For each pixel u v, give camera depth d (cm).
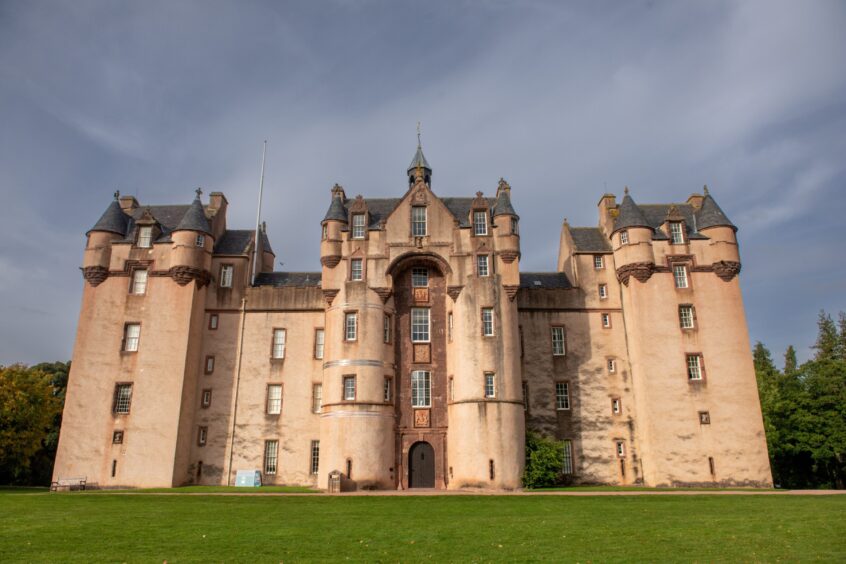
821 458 6100
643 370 4616
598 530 2264
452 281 4525
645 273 4772
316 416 4838
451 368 4459
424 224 4681
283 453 4756
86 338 4719
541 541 2050
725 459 4422
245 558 1800
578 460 4706
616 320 5000
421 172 5100
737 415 4509
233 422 4812
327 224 4703
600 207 5484
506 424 4194
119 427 4534
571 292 5069
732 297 4759
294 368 4934
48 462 6694
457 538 2119
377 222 4825
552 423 4781
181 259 4812
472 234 4622
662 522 2444
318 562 1750
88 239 4953
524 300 5044
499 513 2789
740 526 2305
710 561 1725
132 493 3866
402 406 4472
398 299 4691
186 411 4672
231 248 5281
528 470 4241
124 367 4659
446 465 4353
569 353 4938
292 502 3303
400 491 4019
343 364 4375
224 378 4903
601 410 4809
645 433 4559
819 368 6275
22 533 2230
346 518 2641
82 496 3650
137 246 4950
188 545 1998
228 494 3766
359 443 4200
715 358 4631
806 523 2331
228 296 5081
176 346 4700
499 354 4334
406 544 2014
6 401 5422
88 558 1794
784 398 6450
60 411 6259
